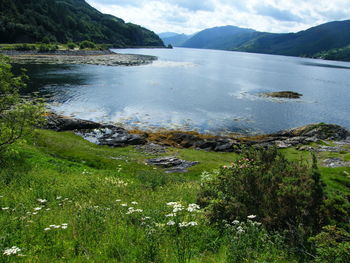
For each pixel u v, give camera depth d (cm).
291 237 819
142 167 2825
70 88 7100
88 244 749
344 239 750
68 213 1042
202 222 930
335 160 3142
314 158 1038
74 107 5484
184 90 8031
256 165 1149
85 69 10794
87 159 2831
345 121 5719
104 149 3419
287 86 10144
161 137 4141
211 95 7569
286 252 746
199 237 815
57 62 12350
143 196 1391
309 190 941
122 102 6147
